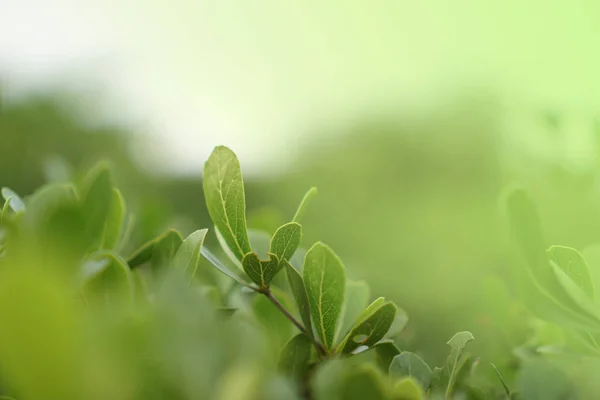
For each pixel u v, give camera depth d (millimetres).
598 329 325
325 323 332
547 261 329
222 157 343
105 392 266
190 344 274
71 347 263
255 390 275
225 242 349
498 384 370
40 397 263
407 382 287
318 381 288
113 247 360
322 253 327
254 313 386
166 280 278
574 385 315
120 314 277
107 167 347
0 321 261
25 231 322
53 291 263
